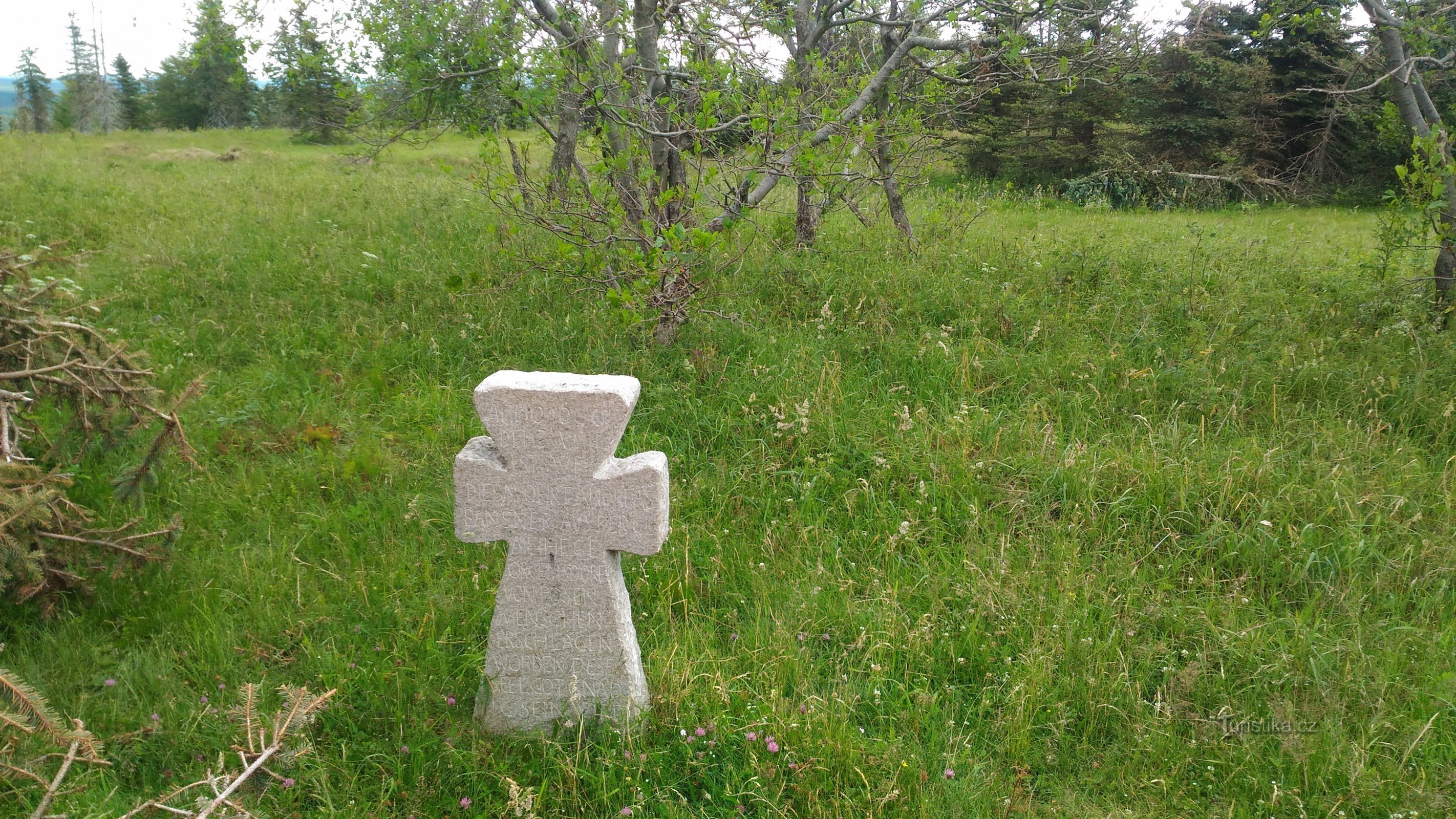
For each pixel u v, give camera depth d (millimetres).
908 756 3156
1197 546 4316
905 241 8820
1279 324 6762
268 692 3420
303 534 4523
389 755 3158
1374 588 4051
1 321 3934
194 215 10781
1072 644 3670
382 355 6480
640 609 3982
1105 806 3102
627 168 6445
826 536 4449
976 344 6336
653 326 6352
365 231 9945
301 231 9859
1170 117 19328
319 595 3994
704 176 6484
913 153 8320
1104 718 3414
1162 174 18141
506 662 3229
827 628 3877
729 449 5207
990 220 12328
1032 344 6512
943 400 5730
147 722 3258
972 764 3188
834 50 8555
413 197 12234
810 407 5406
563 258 6457
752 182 5891
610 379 3094
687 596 4027
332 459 5148
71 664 3523
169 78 49750
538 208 6770
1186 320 6840
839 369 5812
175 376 6098
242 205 11680
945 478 4809
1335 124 18734
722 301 6926
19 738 2439
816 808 2949
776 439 5199
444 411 5723
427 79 7969
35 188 12141
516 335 6613
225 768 3020
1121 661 3574
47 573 3721
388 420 5688
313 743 3143
